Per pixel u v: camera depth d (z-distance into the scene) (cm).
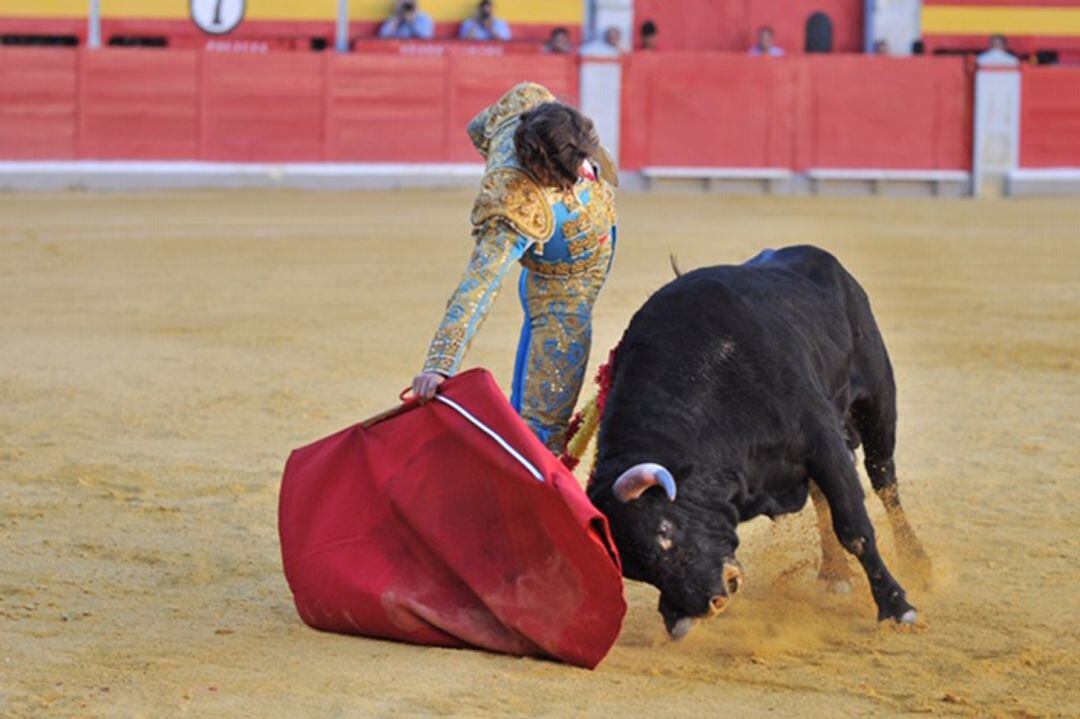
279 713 836
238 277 2766
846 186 4716
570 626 915
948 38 5031
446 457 959
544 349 1005
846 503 979
